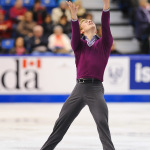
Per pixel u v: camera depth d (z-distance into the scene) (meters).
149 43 27.30
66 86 23.08
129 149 12.45
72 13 9.38
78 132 15.34
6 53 25.03
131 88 23.30
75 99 9.42
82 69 9.49
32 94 22.86
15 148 12.50
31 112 20.06
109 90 23.14
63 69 23.02
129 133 15.16
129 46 29.38
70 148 12.57
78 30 9.45
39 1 28.00
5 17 29.06
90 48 9.59
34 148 12.53
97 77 9.41
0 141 13.57
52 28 26.58
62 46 25.16
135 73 23.23
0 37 26.70
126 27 30.69
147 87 23.38
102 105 9.18
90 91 9.31
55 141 9.53
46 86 22.95
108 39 9.43
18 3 28.19
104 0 9.12
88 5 31.77
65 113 9.45
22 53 24.19
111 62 23.08
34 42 24.77
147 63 23.25
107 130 9.10
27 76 22.75
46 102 22.98
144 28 28.55
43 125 16.75
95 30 10.03
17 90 22.73
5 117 18.64
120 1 31.95
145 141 13.73
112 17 31.25
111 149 9.03
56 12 27.86
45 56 22.86
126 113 19.97
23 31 26.39
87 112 20.64
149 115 19.44
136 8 29.58
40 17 27.48
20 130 15.63
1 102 22.67
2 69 22.58
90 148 12.59
